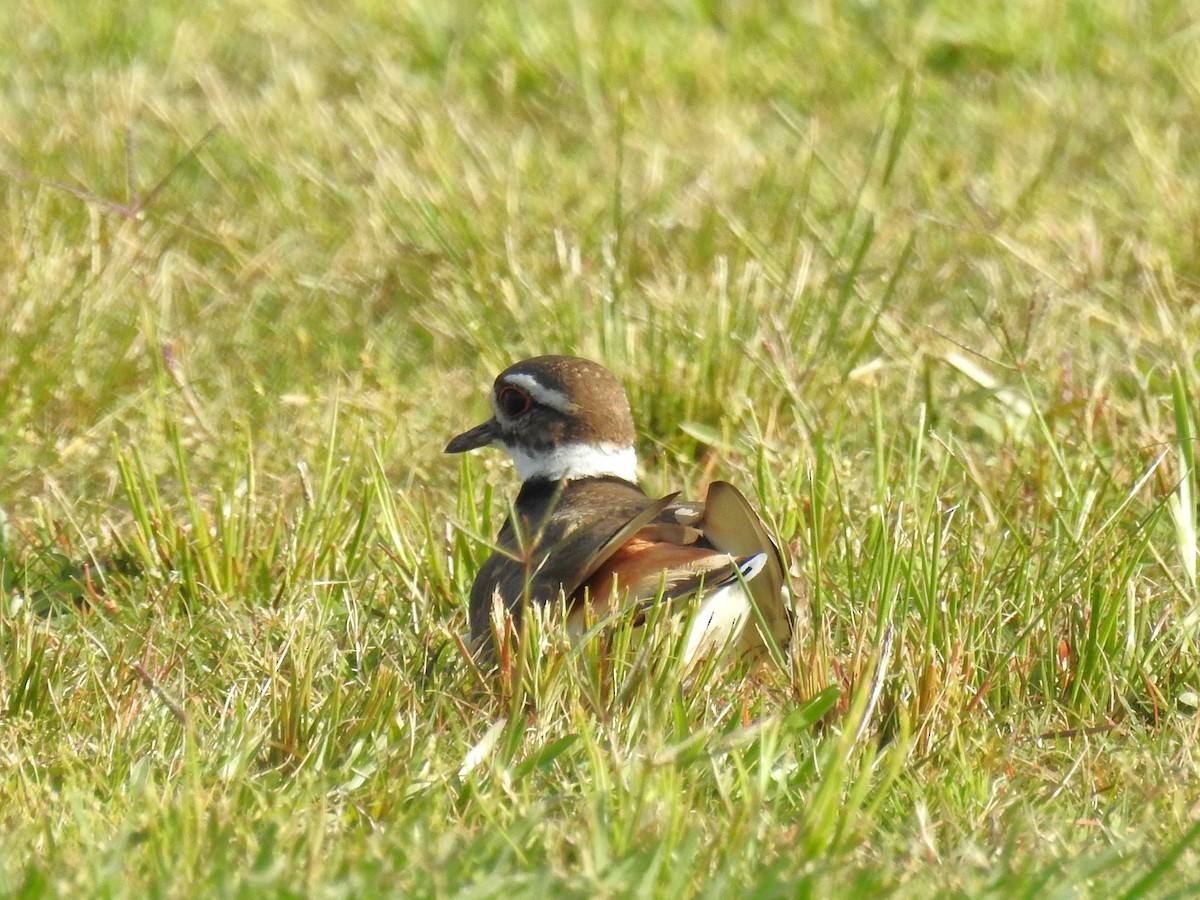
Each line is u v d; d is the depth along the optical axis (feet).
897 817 23.13
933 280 45.21
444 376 41.16
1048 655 28.37
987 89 60.08
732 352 39.52
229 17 64.44
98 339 41.27
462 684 27.53
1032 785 24.34
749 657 28.71
